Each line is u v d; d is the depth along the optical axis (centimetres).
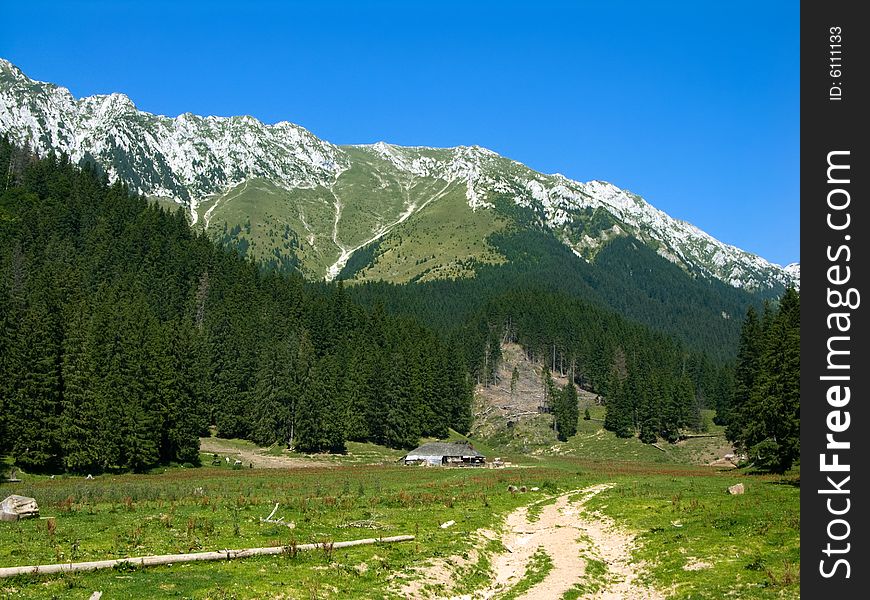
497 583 2683
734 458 11869
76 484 6231
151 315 12025
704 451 13738
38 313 8456
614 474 8075
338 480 6994
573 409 16125
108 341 8875
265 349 13375
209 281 17200
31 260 14500
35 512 3241
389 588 2294
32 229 16338
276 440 12200
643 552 3062
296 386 12162
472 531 3475
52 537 2675
